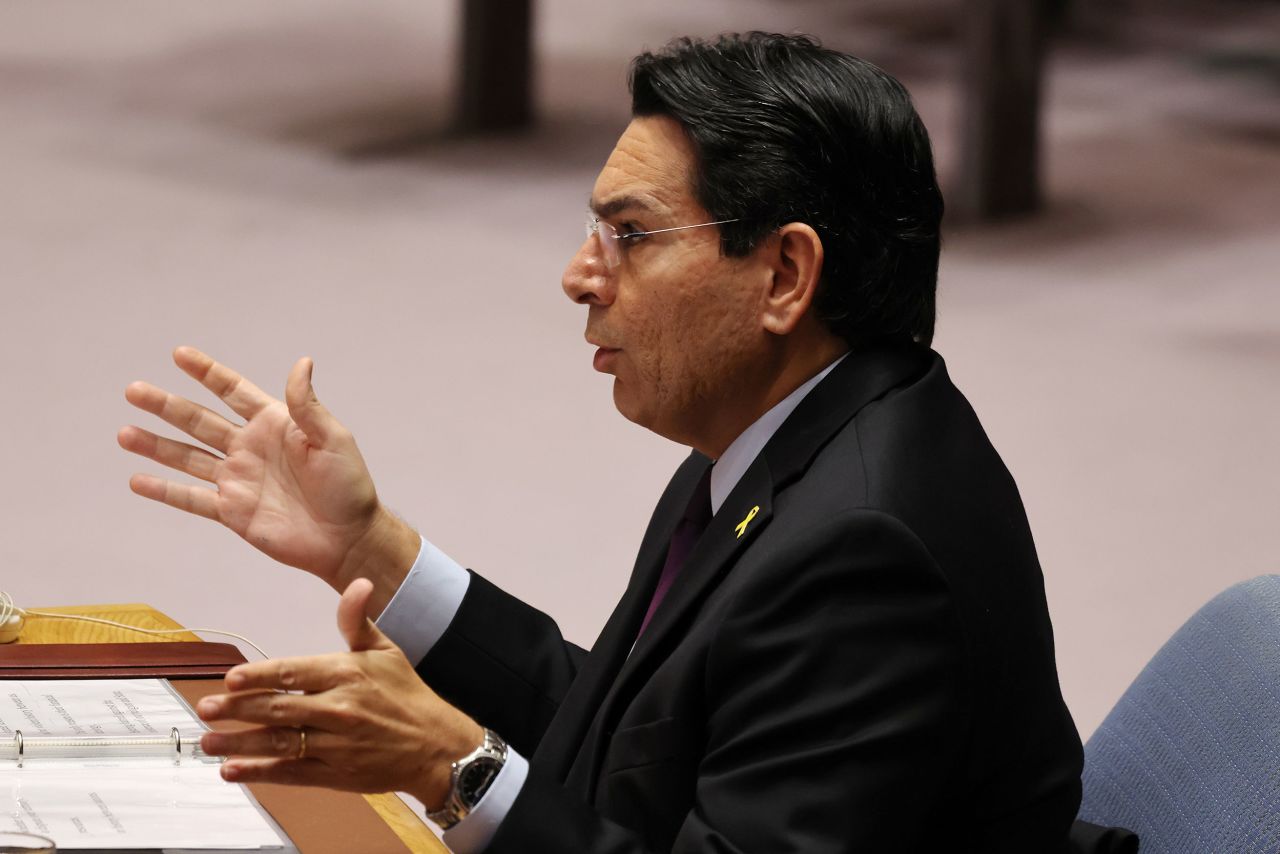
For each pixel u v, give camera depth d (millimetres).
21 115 41031
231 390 6219
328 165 39562
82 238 31609
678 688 5082
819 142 5305
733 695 4930
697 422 5645
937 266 5684
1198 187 41938
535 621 6715
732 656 4914
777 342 5492
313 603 16719
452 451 21703
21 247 30547
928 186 5543
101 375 23828
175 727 5738
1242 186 42219
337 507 6246
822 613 4848
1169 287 33812
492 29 43156
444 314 28625
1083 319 30938
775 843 4613
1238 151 45312
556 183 39531
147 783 5242
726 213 5332
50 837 4715
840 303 5441
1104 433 23938
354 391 23938
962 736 4867
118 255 30672
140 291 28453
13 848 4148
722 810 4695
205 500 6184
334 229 34188
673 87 5391
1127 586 18094
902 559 4840
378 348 26266
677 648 5203
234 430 6219
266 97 44875
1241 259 36219
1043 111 39312
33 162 37031
